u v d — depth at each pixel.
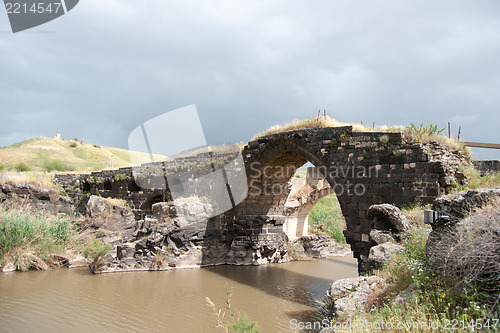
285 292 17.05
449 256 6.10
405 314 5.77
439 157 14.91
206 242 23.36
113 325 11.66
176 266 21.22
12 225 19.20
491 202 6.47
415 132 15.69
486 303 5.09
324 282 19.61
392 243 10.20
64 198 30.84
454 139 16.53
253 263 24.52
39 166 60.44
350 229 16.94
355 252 16.56
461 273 5.84
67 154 78.69
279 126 22.17
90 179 33.72
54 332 10.86
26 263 18.66
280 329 11.78
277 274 21.55
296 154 21.81
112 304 13.87
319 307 14.52
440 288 5.92
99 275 18.53
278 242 26.73
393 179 15.52
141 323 11.93
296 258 27.77
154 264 20.55
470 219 6.12
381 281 7.99
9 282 16.30
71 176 35.06
